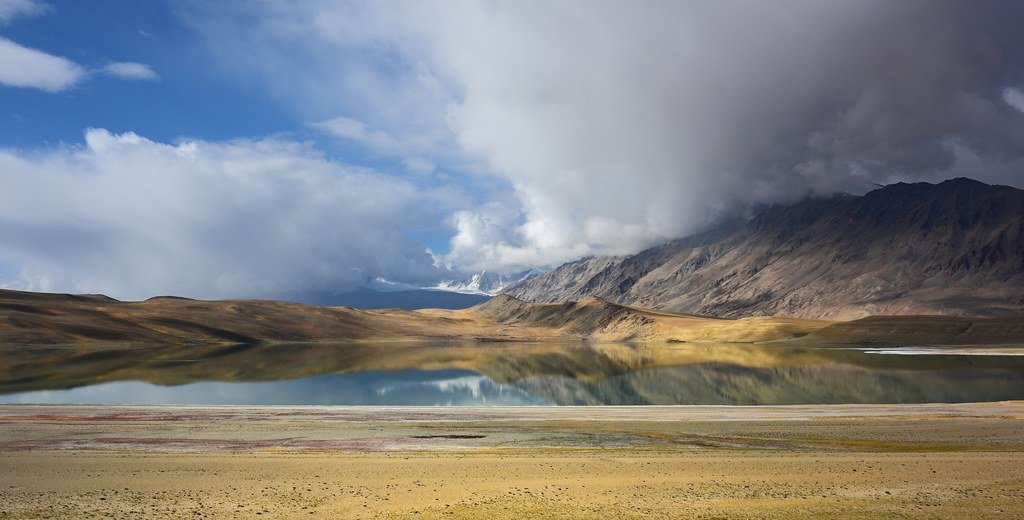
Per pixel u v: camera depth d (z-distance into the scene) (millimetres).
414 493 21609
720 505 20031
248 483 23109
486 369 123250
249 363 132250
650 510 19547
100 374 97688
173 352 164875
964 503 20250
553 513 19250
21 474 24703
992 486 22594
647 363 137875
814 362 133250
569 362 143750
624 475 24516
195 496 21234
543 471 25328
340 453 32031
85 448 33844
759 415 50219
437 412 52594
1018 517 18734
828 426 42531
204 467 26172
